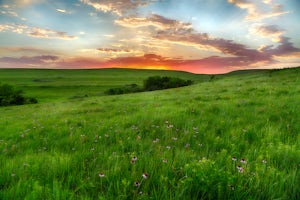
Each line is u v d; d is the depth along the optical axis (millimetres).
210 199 2793
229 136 5930
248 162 3820
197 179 2971
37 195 2900
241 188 2791
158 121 8539
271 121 7266
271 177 3117
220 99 15531
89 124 9203
